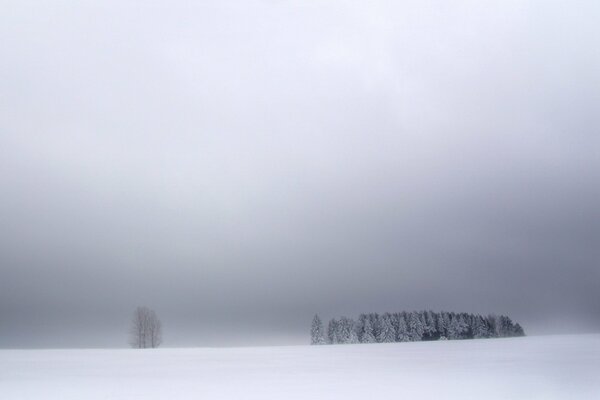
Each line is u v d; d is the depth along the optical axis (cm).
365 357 3938
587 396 1808
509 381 2209
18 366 3338
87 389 2103
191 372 2803
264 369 2944
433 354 4100
